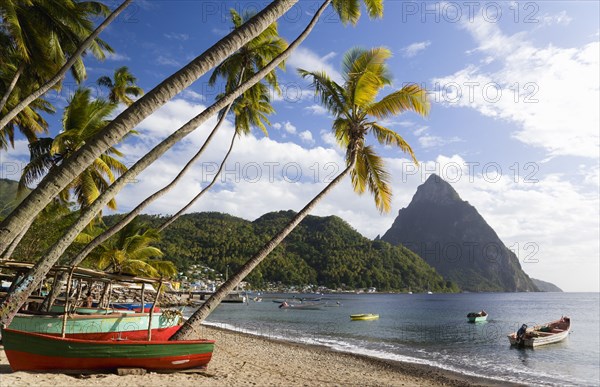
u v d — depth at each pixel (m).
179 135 9.20
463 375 18.66
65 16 14.84
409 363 21.20
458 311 77.56
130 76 28.09
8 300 7.98
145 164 8.98
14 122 20.20
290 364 17.48
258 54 19.88
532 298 179.12
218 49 7.48
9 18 12.86
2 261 9.38
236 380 11.20
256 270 174.12
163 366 10.32
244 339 26.16
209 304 11.57
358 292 185.75
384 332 37.88
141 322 13.21
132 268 25.64
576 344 30.11
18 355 9.01
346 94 16.05
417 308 88.81
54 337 9.17
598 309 90.50
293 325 42.84
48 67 15.75
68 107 18.53
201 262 166.25
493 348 28.09
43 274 8.34
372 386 14.19
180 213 21.16
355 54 16.22
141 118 7.10
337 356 21.70
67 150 17.78
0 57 16.86
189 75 7.30
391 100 15.31
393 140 16.14
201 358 10.98
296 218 13.12
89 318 11.90
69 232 8.50
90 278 12.27
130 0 12.57
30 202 6.86
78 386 7.95
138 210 14.10
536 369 20.94
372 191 16.83
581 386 17.19
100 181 19.84
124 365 9.77
